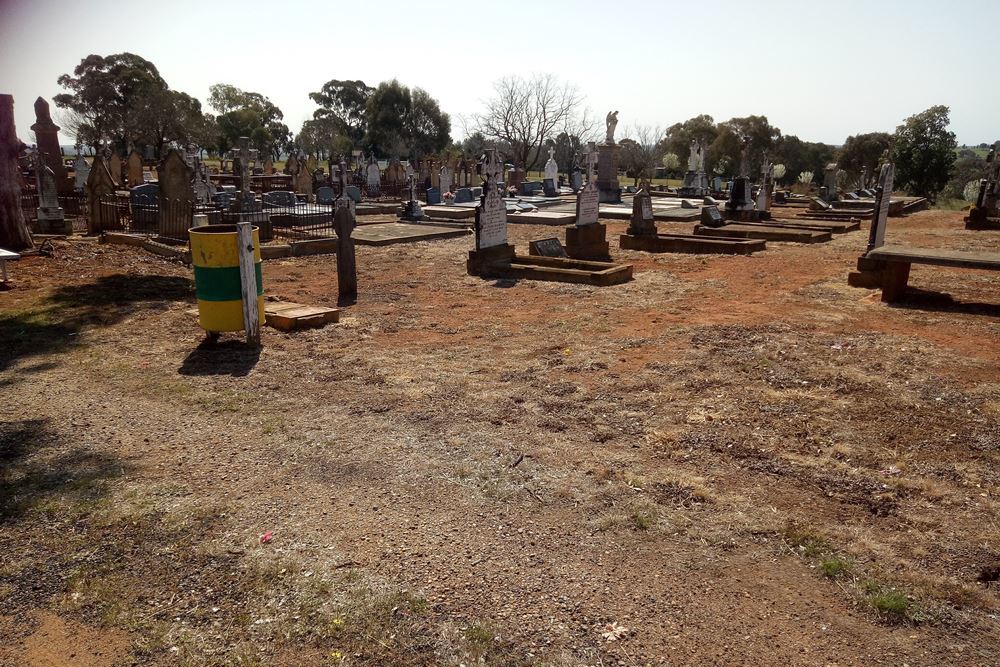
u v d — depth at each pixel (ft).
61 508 12.95
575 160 183.01
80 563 11.27
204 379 20.57
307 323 27.04
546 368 21.83
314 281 38.68
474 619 9.87
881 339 24.64
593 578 10.87
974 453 15.17
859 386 19.53
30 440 16.07
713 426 16.87
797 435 16.28
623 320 28.60
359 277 40.09
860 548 11.63
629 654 9.23
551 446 15.79
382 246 53.67
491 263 40.88
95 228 54.95
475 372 21.48
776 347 23.71
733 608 10.19
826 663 9.09
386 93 251.60
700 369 21.35
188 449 15.64
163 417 17.56
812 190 147.74
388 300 33.45
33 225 55.67
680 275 40.50
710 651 9.30
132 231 53.72
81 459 15.11
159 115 187.11
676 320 28.50
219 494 13.53
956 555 11.40
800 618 9.98
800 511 12.89
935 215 83.51
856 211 84.94
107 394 19.19
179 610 10.13
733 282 37.91
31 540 11.93
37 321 26.71
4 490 13.66
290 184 105.60
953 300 31.60
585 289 35.86
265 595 10.42
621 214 78.13
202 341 24.64
